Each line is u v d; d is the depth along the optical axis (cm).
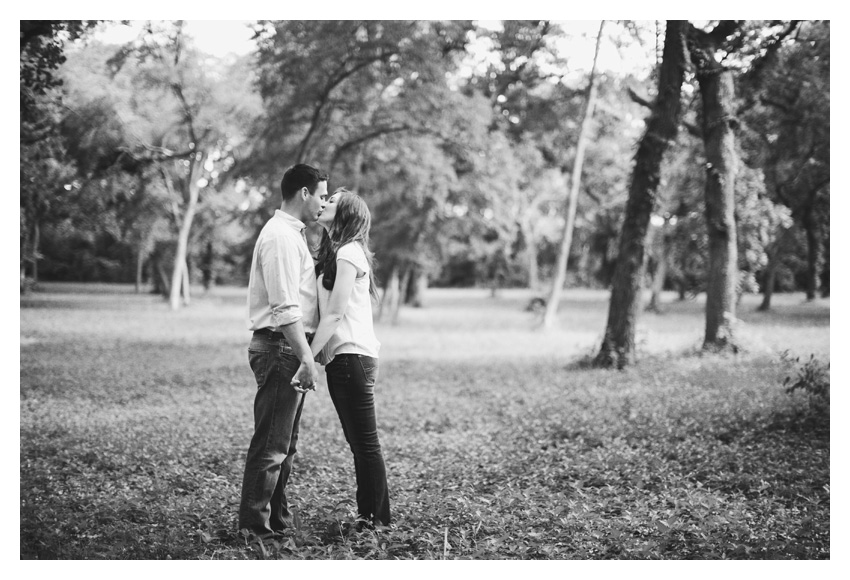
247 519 453
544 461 673
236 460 684
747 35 1528
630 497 546
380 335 2425
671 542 459
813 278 3266
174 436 782
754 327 2062
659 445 707
